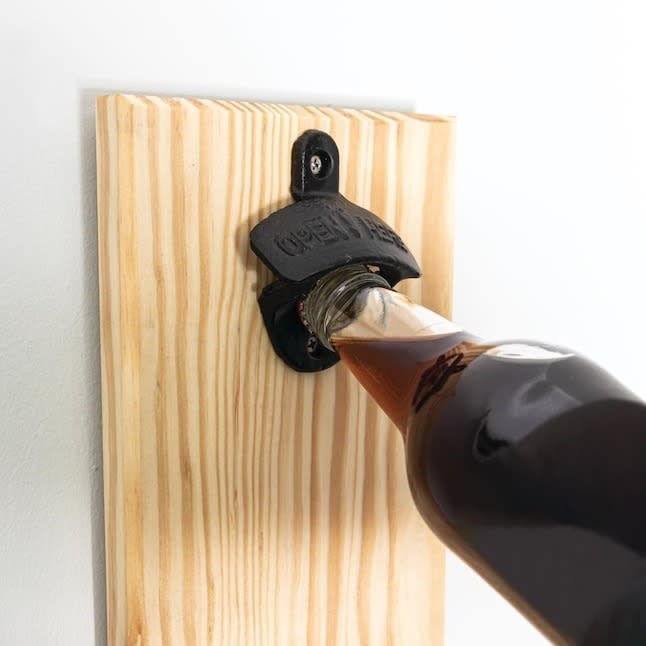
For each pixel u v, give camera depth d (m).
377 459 0.39
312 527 0.38
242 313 0.35
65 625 0.37
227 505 0.36
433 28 0.42
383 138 0.38
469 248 0.45
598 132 0.47
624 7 0.47
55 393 0.36
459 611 0.47
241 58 0.38
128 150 0.33
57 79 0.34
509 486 0.28
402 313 0.34
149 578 0.35
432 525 0.31
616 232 0.48
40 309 0.35
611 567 0.27
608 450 0.27
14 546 0.36
